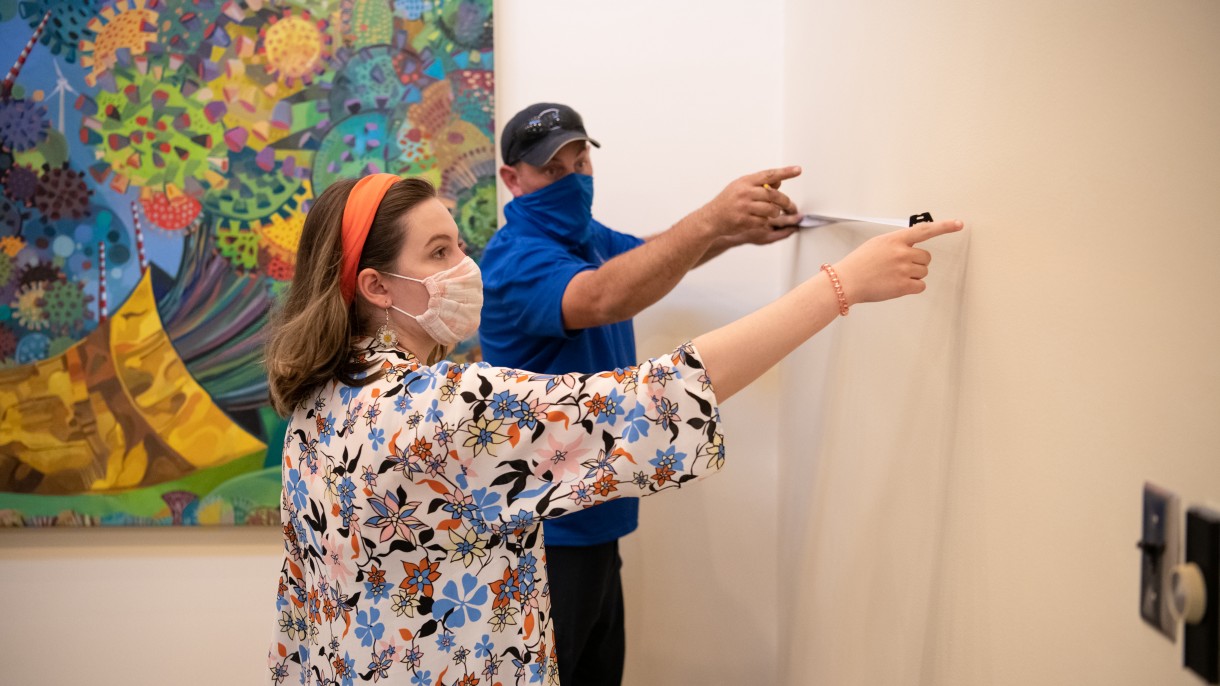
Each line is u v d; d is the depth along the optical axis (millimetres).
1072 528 694
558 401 953
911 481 1072
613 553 1822
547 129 1689
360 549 994
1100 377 651
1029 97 764
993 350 840
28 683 2137
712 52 2002
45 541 2100
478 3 1943
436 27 1944
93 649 2133
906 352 1101
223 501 2043
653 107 2014
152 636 2131
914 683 1058
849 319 1386
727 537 2104
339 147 1968
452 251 1082
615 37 2002
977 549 878
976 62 881
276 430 2029
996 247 833
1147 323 590
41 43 1938
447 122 1962
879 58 1229
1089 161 665
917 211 1067
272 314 1138
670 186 2029
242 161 1969
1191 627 537
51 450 2020
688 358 948
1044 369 738
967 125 906
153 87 1951
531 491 961
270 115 1961
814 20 1666
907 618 1084
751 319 967
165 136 1961
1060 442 713
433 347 1153
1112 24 631
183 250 1986
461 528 985
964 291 916
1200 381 533
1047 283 733
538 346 1719
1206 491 527
